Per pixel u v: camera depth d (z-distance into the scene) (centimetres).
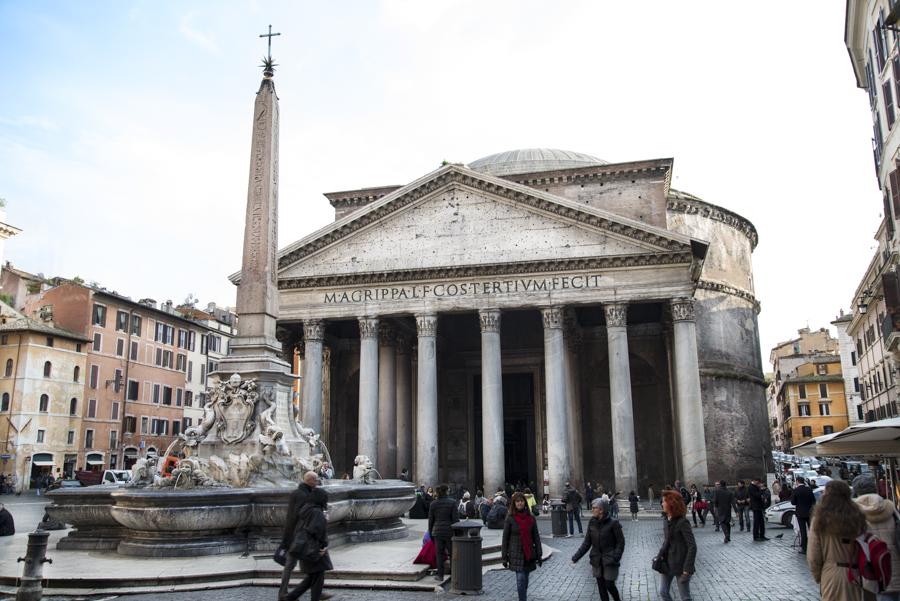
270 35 1772
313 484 938
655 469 4456
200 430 1534
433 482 3531
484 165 5544
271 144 1691
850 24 2633
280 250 3859
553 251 3638
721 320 5075
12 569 1182
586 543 969
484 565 1472
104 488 1538
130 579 1108
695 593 1210
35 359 4731
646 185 4428
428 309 3688
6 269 5616
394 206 3828
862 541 657
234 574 1157
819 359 8944
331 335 4644
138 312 5669
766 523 2592
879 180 2691
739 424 4897
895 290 2473
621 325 3491
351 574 1196
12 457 4541
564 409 3484
